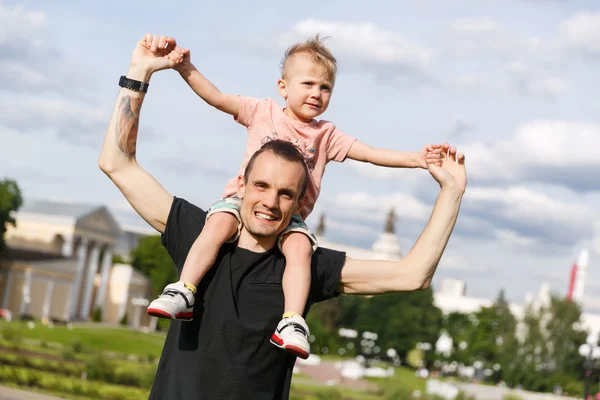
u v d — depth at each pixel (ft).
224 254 10.23
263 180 9.95
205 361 9.80
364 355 331.77
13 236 322.96
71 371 114.21
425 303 335.47
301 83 13.35
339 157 13.60
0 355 119.96
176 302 9.62
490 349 317.22
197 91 12.52
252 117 13.16
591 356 79.20
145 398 98.37
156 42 11.28
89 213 323.98
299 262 10.28
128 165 10.86
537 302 280.31
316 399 126.00
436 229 10.96
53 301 294.87
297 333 9.71
